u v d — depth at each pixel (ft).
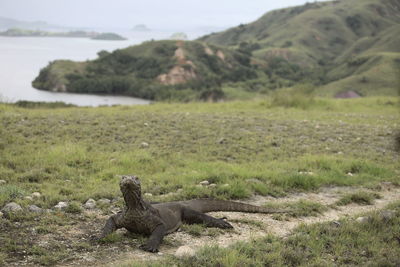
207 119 64.34
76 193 28.94
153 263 18.04
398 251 20.81
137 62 561.43
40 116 59.31
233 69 571.28
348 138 57.00
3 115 57.06
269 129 59.57
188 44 599.57
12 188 27.50
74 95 444.14
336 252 20.57
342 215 28.76
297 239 21.95
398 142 35.99
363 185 37.01
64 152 39.78
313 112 83.46
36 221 23.00
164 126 56.49
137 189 20.51
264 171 37.63
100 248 20.12
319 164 42.24
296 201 31.12
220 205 26.71
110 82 486.38
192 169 37.81
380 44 650.43
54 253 19.03
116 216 21.77
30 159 37.37
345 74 488.44
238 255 19.29
